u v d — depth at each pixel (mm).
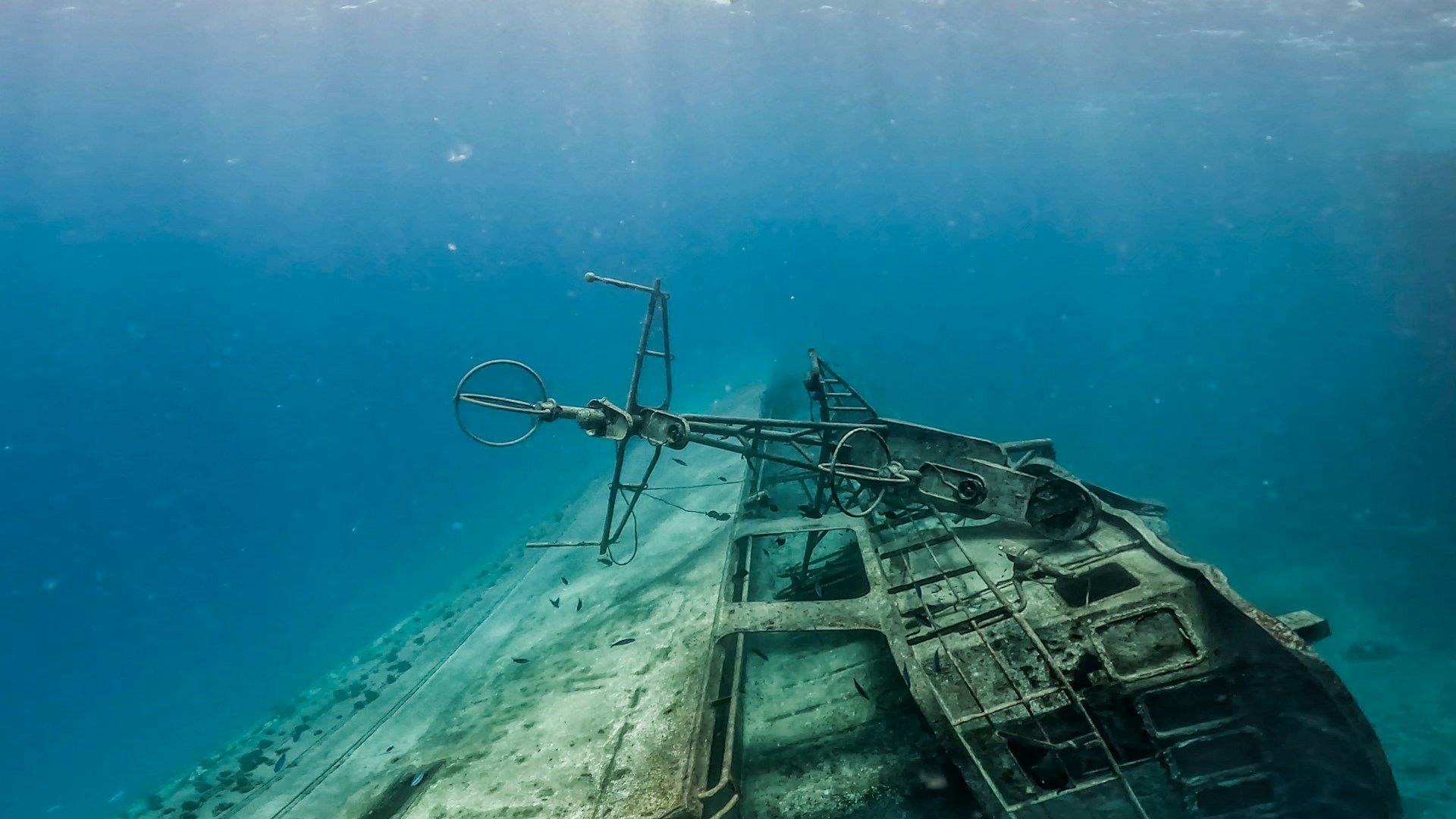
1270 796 6141
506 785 9000
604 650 11680
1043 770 6391
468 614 16672
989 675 6645
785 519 10414
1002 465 8875
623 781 8133
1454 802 10102
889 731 7918
